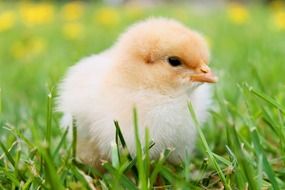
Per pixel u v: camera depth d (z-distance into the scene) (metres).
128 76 0.37
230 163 0.36
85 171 0.39
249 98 0.47
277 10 1.39
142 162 0.33
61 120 0.42
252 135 0.35
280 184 0.36
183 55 0.37
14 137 0.40
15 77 0.67
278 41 0.83
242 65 0.66
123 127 0.36
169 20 0.40
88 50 0.80
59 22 1.21
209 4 1.79
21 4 1.61
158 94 0.37
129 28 0.40
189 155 0.39
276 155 0.42
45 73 0.65
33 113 0.49
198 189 0.34
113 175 0.34
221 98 0.47
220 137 0.45
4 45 0.93
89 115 0.37
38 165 0.37
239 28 1.04
